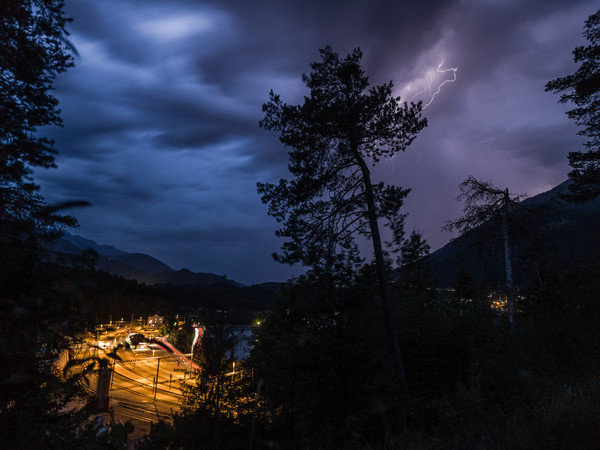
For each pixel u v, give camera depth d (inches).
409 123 550.3
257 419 476.1
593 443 191.8
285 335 480.4
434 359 482.0
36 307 55.6
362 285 485.4
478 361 463.5
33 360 66.8
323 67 576.7
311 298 472.1
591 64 781.9
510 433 240.7
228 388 506.6
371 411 366.3
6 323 54.0
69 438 116.0
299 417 427.5
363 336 459.2
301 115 538.0
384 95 542.9
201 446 476.7
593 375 371.9
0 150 60.1
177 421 536.7
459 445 252.7
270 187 570.6
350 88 575.2
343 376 437.1
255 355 502.3
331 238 555.5
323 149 578.9
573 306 613.3
